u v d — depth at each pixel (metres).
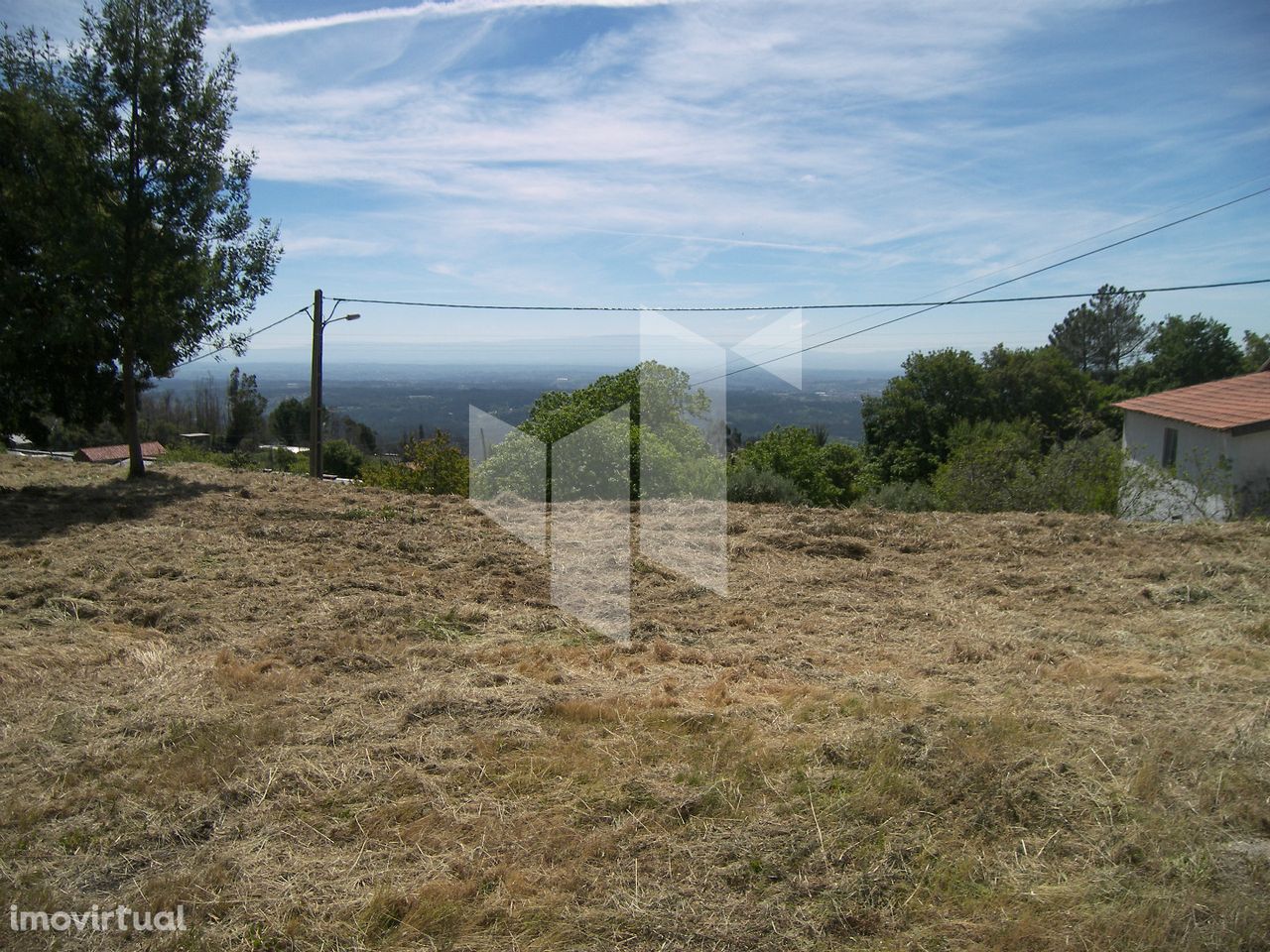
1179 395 16.14
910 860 2.91
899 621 5.77
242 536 7.75
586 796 3.27
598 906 2.65
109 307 9.33
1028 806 3.23
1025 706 4.16
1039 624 5.64
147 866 2.82
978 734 3.78
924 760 3.53
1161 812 3.18
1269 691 4.36
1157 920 2.59
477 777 3.41
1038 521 9.11
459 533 8.23
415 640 5.16
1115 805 3.24
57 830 2.99
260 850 2.91
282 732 3.74
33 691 4.13
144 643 4.89
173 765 3.44
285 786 3.30
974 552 7.79
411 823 3.08
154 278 9.68
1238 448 12.62
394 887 2.71
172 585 6.06
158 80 9.34
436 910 2.59
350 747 3.64
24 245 9.56
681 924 2.56
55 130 8.90
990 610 6.01
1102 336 40.59
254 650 4.86
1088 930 2.56
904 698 4.21
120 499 9.39
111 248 9.00
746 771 3.46
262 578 6.31
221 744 3.62
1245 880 2.79
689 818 3.13
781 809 3.20
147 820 3.06
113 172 9.30
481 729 3.84
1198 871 2.83
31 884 2.70
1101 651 5.09
